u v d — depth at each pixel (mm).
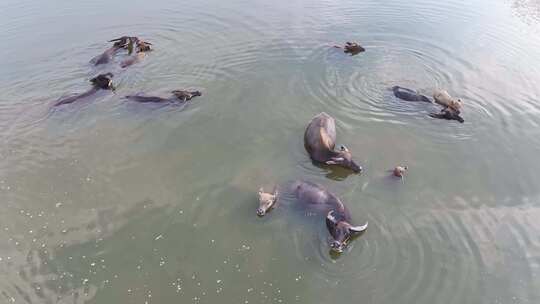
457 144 11242
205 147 11078
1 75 14281
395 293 7500
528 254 8219
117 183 9922
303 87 13703
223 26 17750
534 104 13016
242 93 13344
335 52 15781
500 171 10305
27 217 9078
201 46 16156
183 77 14180
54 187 9820
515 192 9680
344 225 8227
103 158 10680
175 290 7613
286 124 12000
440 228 8688
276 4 20125
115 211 9188
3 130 11625
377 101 13086
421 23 18453
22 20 18297
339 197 9422
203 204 9328
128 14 18906
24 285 7711
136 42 15922
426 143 11258
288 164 10516
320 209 8945
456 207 9211
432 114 12367
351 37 17078
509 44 16672
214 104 12797
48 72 14500
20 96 13188
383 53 15891
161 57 15367
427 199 9398
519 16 19344
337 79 14156
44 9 19422
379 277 7758
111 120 12047
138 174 10172
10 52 15734
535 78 14375
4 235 8672
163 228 8789
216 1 20344
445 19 18922
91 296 7535
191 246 8406
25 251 8344
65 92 13375
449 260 8070
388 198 9414
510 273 7871
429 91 13617
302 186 9406
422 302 7359
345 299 7426
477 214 9055
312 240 8438
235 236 8586
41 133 11531
